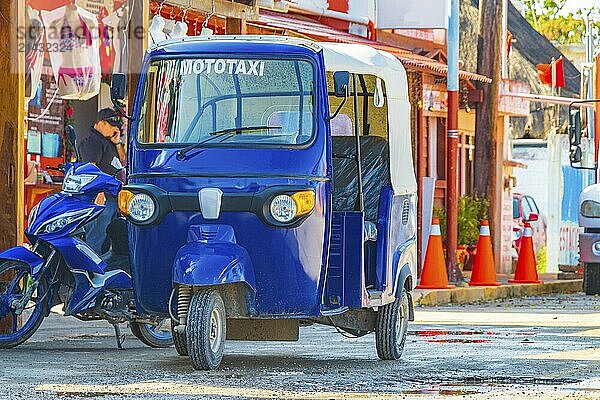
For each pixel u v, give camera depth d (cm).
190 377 2012
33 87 3081
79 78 3166
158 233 2083
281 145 2097
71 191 2375
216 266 2011
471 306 4003
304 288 2089
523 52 8781
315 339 2741
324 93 2141
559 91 8906
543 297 4562
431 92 5306
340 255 2159
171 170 2089
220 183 2069
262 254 2062
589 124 5478
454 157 4481
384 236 2255
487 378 2066
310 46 2153
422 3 4947
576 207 7062
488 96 5238
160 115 2142
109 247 2397
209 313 2053
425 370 2167
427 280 4191
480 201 5438
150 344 2481
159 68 2162
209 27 3784
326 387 1933
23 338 2420
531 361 2317
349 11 4966
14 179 2619
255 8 3553
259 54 2147
